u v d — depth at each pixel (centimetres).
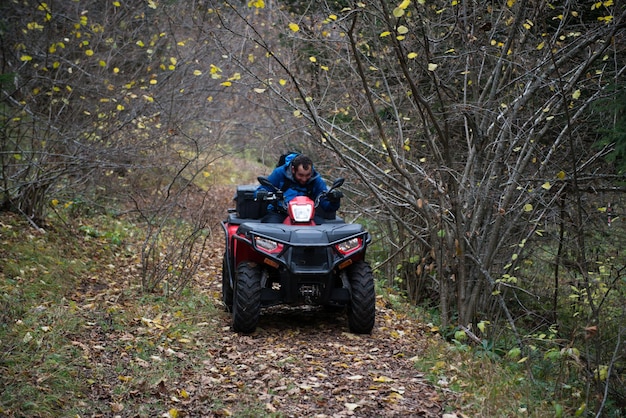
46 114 1123
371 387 525
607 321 691
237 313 648
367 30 885
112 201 1312
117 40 1224
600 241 785
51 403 462
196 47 1256
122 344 600
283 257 650
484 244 744
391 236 938
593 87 704
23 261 814
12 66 1123
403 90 888
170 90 1240
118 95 1084
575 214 790
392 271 937
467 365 581
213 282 902
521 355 641
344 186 1006
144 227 1233
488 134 713
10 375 485
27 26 1065
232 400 494
